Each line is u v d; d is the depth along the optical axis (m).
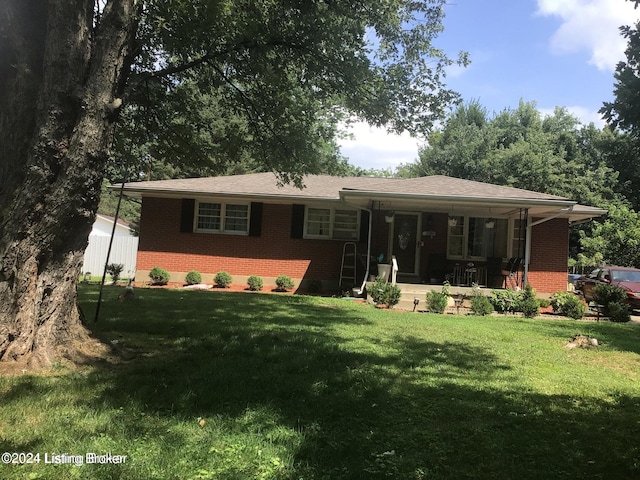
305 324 8.41
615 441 3.75
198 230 16.31
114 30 4.97
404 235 16.05
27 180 4.76
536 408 4.47
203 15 6.46
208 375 4.91
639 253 24.66
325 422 3.83
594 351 7.43
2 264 4.80
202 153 10.57
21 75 4.98
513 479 3.04
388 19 8.38
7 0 4.85
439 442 3.56
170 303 10.34
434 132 9.15
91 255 22.09
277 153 9.95
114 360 5.42
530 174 30.58
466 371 5.78
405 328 8.67
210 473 2.87
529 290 12.70
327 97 9.57
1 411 3.69
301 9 7.87
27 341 4.93
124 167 10.23
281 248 16.20
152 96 9.45
